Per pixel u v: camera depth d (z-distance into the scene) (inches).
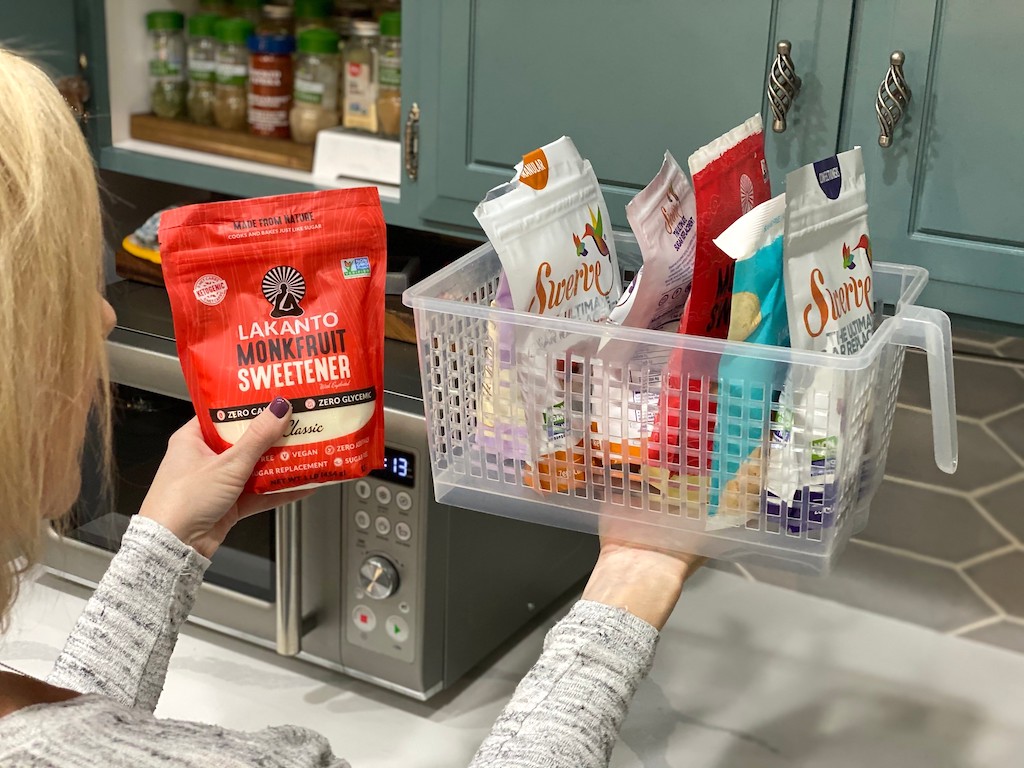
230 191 57.8
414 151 51.0
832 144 42.6
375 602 48.3
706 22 43.2
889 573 59.0
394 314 52.5
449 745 47.5
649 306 31.5
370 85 56.2
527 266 30.8
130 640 29.9
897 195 42.3
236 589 51.7
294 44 58.7
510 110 47.9
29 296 20.7
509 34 46.9
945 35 39.8
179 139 60.4
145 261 57.2
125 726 22.4
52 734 21.4
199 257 30.5
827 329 29.4
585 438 31.0
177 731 22.8
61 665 29.4
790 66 41.5
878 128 41.8
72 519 53.2
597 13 45.0
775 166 43.9
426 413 33.4
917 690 53.8
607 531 31.7
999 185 40.5
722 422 29.1
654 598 29.7
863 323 31.2
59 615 53.6
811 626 58.7
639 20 44.3
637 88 45.1
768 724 50.9
